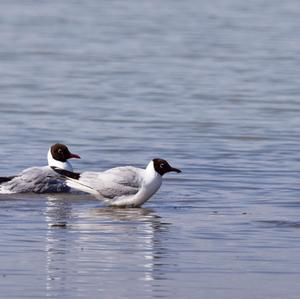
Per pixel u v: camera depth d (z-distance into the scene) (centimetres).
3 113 2944
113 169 1809
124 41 5150
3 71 4003
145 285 1272
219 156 2297
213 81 3725
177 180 2023
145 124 2761
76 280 1288
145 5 7338
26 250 1442
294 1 7725
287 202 1820
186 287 1266
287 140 2531
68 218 1675
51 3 7425
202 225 1628
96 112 2972
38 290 1241
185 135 2588
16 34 5453
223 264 1377
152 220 1666
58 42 5103
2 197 1848
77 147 2395
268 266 1369
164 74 3922
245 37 5359
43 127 2692
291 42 5153
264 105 3158
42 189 1894
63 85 3600
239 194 1894
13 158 2234
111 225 1623
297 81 3747
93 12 6806
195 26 5912
